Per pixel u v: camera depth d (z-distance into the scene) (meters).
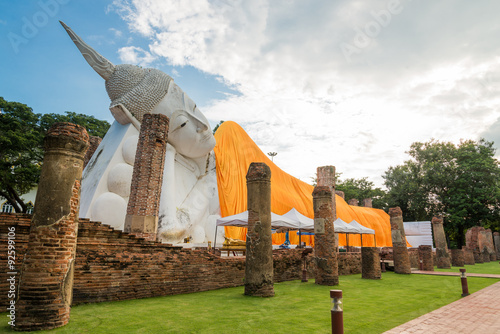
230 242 21.44
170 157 22.48
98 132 32.16
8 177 23.92
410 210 45.06
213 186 26.19
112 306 8.34
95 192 18.28
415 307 9.09
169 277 10.45
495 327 6.83
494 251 42.06
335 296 5.22
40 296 6.14
